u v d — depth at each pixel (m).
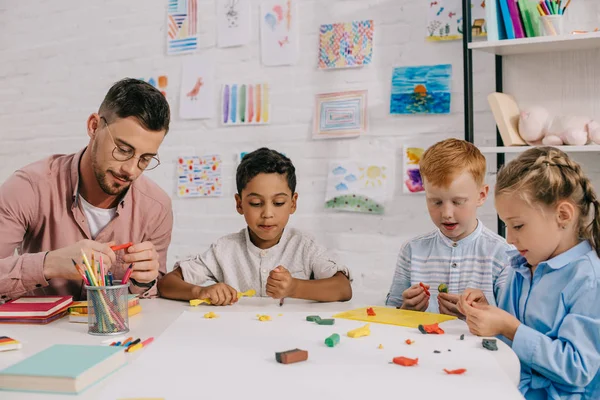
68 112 2.87
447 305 1.31
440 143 1.54
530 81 2.07
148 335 1.09
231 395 0.75
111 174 1.31
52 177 1.47
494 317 1.05
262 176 1.55
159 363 0.88
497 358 0.91
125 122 1.26
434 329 1.06
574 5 2.03
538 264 1.19
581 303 1.08
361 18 2.35
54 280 1.48
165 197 1.60
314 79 2.43
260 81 2.51
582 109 2.01
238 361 0.89
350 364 0.87
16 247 1.55
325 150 2.41
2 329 1.14
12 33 2.97
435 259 1.59
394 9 2.29
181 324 1.13
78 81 2.85
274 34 2.48
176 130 2.66
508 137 1.94
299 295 1.39
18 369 0.80
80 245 1.22
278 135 2.49
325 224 2.41
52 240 1.48
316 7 2.42
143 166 1.34
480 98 2.18
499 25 1.94
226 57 2.57
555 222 1.13
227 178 2.57
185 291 1.43
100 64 2.80
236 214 2.56
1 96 3.00
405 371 0.84
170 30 2.66
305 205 2.44
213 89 2.59
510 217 1.15
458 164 1.46
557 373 1.02
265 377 0.82
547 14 1.87
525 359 1.04
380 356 0.91
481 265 1.54
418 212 2.26
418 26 2.26
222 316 1.20
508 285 1.30
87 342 1.04
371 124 2.34
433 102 2.23
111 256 1.22
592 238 1.16
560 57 2.03
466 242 1.56
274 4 2.48
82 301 1.37
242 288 1.65
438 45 2.23
